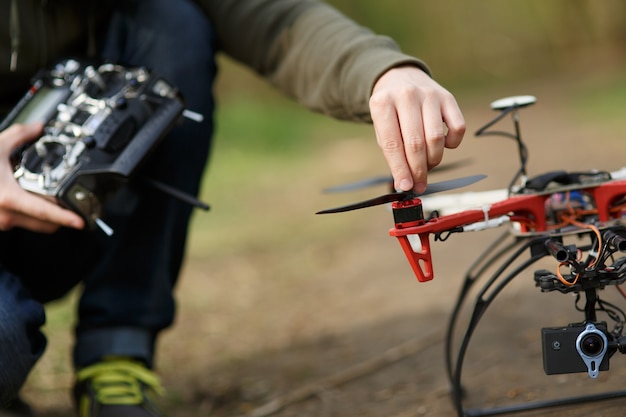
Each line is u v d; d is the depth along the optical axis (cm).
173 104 264
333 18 282
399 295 462
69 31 295
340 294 493
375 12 2641
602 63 2347
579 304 362
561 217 220
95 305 292
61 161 247
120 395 284
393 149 208
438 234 204
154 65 295
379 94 212
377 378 341
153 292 295
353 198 812
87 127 254
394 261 547
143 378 291
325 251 616
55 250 292
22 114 266
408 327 399
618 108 1170
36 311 247
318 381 350
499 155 936
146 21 298
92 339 291
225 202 864
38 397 360
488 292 415
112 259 293
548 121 1212
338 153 1167
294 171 1040
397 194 199
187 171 299
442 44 2664
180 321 478
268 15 297
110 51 299
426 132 206
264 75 306
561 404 237
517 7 2716
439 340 370
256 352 406
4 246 288
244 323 462
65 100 264
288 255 619
